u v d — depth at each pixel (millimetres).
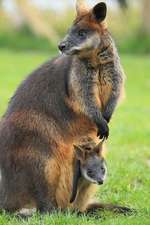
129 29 51031
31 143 12367
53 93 12773
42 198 12273
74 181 12227
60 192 12391
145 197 13914
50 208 12258
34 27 51125
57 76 12883
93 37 12953
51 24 52031
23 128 12453
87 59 12867
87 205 12680
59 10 54000
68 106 12781
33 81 12938
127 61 42781
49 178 12281
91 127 12930
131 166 16375
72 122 12797
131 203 13609
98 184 12203
